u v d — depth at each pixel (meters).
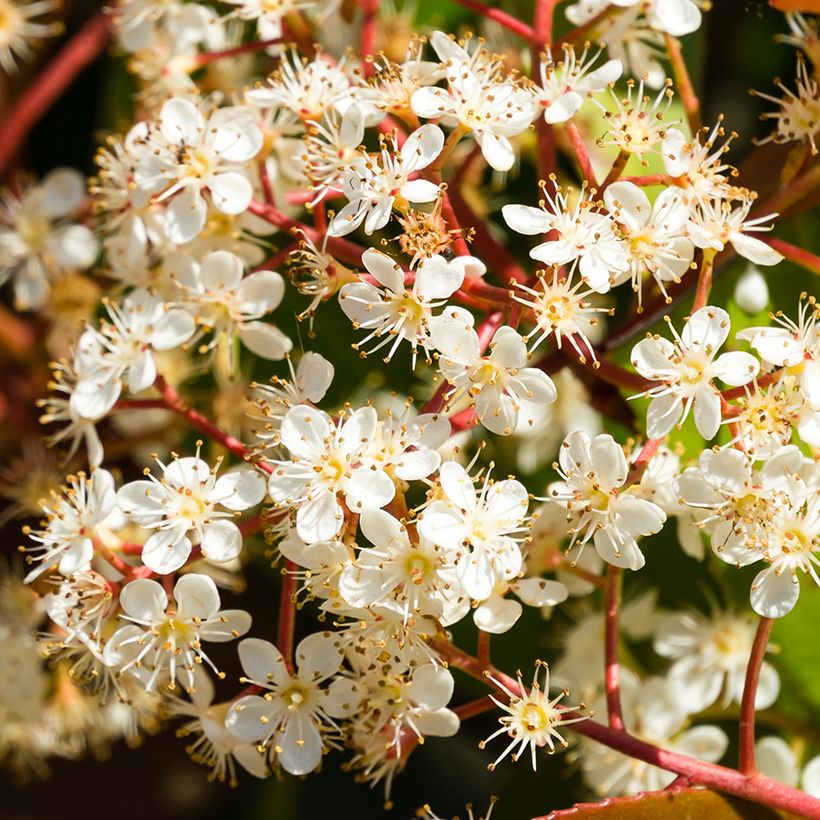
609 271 0.27
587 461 0.27
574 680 0.30
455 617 0.27
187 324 0.29
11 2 0.33
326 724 0.28
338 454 0.27
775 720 0.30
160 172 0.29
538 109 0.28
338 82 0.29
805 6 0.29
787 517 0.27
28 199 0.32
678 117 0.31
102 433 0.32
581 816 0.27
